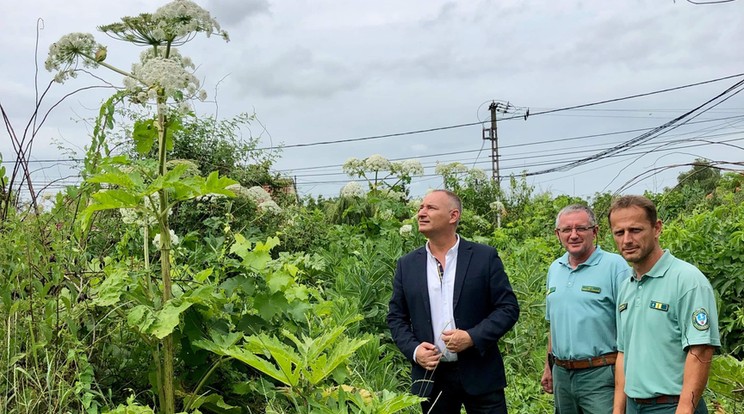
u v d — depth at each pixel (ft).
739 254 21.62
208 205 23.49
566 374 14.53
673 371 10.98
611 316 14.21
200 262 15.35
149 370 12.46
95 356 12.21
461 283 14.32
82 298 12.42
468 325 14.25
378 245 25.05
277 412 11.30
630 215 11.21
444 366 14.33
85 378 11.16
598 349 14.08
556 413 15.19
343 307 20.10
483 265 14.40
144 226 12.27
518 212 56.24
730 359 11.81
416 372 14.51
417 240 25.35
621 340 12.19
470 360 14.10
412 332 14.92
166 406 11.68
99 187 12.91
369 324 21.85
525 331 22.35
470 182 54.75
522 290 23.58
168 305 11.18
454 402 14.55
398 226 31.35
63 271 11.93
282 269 15.58
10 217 12.55
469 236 36.68
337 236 29.94
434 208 14.47
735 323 20.92
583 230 14.47
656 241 11.37
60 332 11.59
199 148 28.94
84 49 10.99
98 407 11.75
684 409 10.47
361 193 35.19
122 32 11.32
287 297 14.71
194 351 12.13
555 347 14.78
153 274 12.46
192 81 10.91
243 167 31.17
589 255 14.65
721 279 21.66
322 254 26.58
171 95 10.71
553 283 15.02
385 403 10.30
